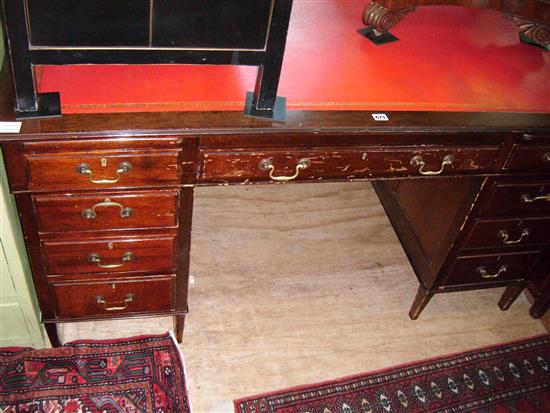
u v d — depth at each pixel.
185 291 1.92
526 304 2.50
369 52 1.88
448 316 2.39
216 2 1.34
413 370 2.16
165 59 1.42
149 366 2.01
